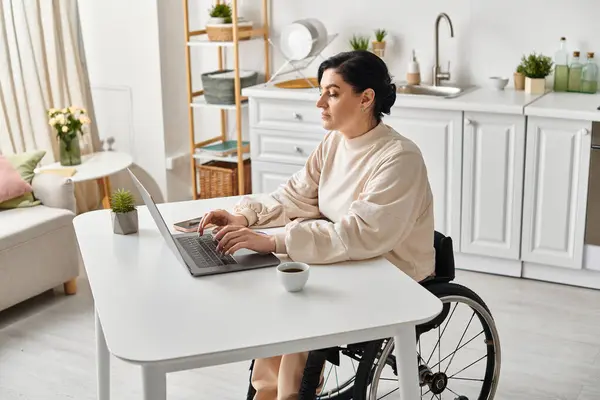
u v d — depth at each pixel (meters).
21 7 4.66
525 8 4.30
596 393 3.05
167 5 5.04
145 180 5.32
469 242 4.16
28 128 4.78
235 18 4.62
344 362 3.33
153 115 5.16
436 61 4.47
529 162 3.92
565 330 3.55
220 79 4.79
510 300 3.87
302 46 4.53
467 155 4.05
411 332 1.98
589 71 4.16
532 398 3.01
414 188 2.37
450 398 3.03
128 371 3.26
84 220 2.70
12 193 3.95
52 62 4.91
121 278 2.19
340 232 2.29
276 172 4.66
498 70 4.45
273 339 1.83
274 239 2.33
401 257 2.44
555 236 3.95
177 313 1.96
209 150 4.96
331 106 2.46
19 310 3.87
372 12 4.68
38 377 3.24
